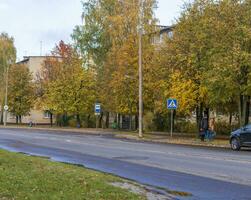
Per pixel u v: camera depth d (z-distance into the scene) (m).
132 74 51.34
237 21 35.09
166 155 23.67
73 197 10.39
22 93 83.38
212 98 36.62
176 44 41.03
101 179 13.83
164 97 44.94
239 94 35.84
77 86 66.75
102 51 61.72
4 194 10.41
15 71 83.38
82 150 26.80
